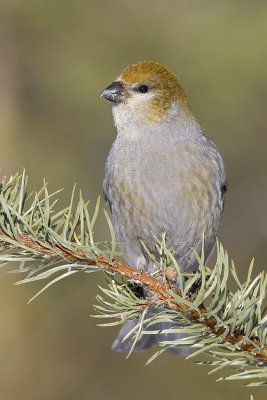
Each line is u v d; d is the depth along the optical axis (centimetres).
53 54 1257
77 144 1262
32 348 1111
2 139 1233
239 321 469
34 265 495
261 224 1338
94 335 1134
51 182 1227
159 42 1233
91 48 1248
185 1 1238
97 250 498
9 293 1118
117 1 1245
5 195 518
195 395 1045
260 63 1210
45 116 1262
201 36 1227
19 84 1259
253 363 458
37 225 518
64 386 1102
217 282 466
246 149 1278
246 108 1240
